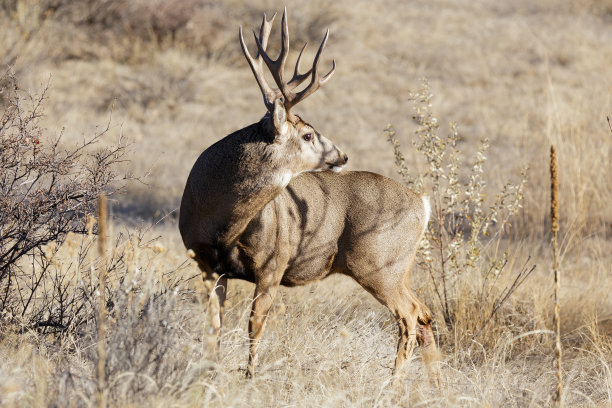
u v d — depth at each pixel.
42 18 71.56
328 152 21.70
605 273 31.14
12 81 25.48
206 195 20.94
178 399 16.62
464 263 28.67
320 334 22.72
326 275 23.59
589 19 93.25
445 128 60.22
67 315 21.08
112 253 22.05
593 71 75.56
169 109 64.12
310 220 22.75
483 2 102.00
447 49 82.44
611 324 27.50
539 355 25.06
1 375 16.45
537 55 80.81
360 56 79.19
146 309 18.44
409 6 98.69
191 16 77.06
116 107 62.16
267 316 21.81
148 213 41.44
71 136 50.53
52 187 21.44
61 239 21.77
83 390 16.42
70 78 65.00
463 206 27.48
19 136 21.27
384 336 25.34
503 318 26.77
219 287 22.14
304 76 21.75
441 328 26.25
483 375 21.58
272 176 20.91
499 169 48.50
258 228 21.39
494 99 68.12
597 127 44.69
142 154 52.34
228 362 20.19
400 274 23.42
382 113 65.81
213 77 70.62
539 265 33.25
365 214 23.14
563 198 41.12
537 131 53.56
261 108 66.94
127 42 72.44
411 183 27.72
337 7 90.81
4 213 20.61
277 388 19.30
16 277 21.50
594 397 20.94
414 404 18.77
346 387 19.97
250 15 84.38
